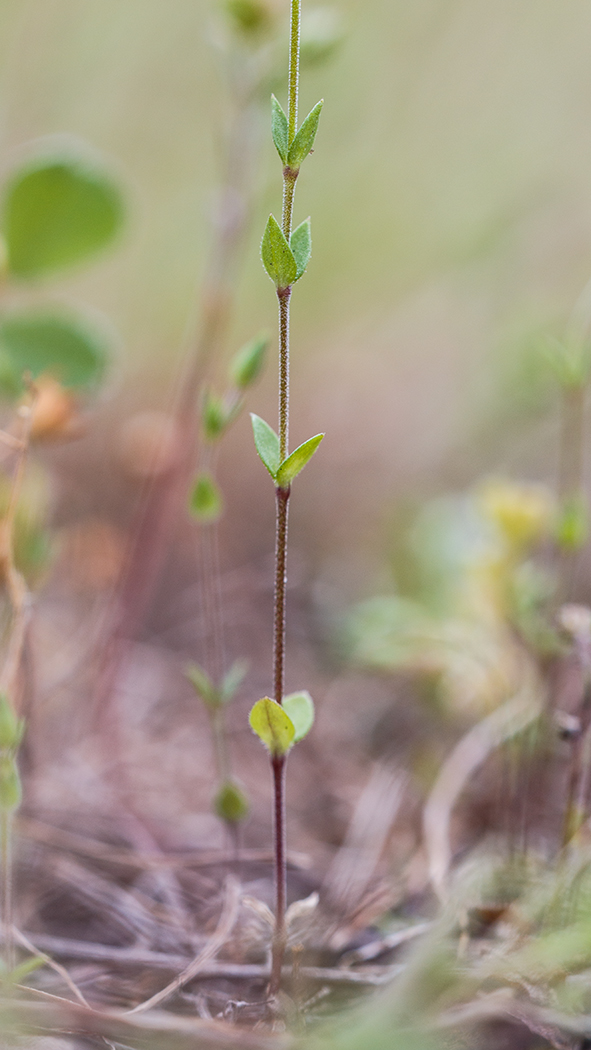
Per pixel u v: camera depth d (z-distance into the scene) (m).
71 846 0.34
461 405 0.62
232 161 0.39
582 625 0.33
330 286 0.65
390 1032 0.29
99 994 0.31
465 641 0.38
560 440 0.56
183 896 0.33
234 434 0.60
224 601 0.51
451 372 0.66
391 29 0.65
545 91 0.67
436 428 0.63
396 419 0.66
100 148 0.64
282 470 0.29
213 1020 0.30
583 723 0.32
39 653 0.40
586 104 0.65
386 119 0.67
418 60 0.67
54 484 0.49
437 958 0.30
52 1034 0.29
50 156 0.36
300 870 0.34
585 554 0.47
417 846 0.34
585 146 0.65
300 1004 0.30
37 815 0.35
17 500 0.33
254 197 0.40
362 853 0.34
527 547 0.37
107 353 0.37
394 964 0.31
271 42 0.37
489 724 0.35
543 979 0.30
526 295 0.63
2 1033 0.29
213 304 0.40
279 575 0.29
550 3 0.66
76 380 0.36
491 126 0.68
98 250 0.38
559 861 0.31
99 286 0.65
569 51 0.67
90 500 0.53
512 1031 0.30
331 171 0.65
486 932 0.31
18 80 0.58
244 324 0.64
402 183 0.68
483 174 0.67
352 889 0.33
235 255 0.40
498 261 0.64
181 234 0.64
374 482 0.60
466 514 0.45
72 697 0.40
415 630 0.40
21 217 0.37
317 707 0.43
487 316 0.65
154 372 0.62
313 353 0.66
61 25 0.59
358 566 0.53
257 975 0.31
